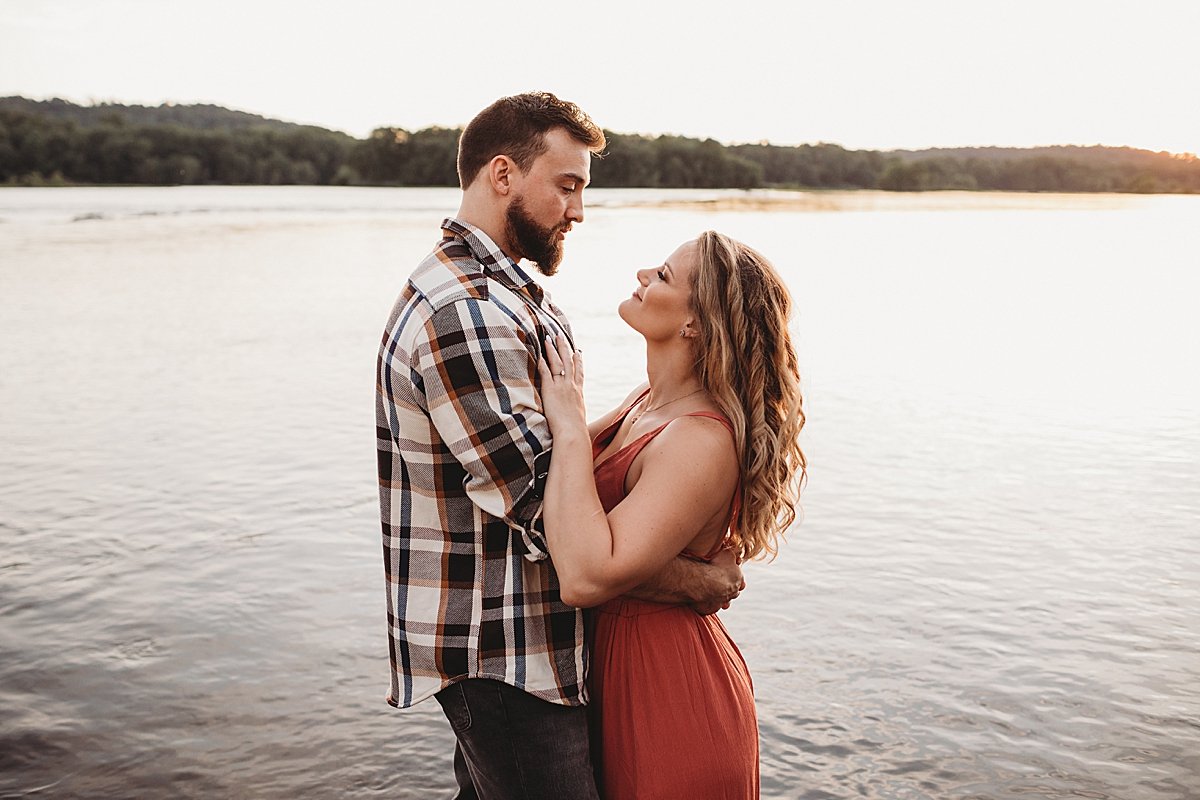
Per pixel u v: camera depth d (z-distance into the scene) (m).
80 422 8.19
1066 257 27.39
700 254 2.39
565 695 2.32
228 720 3.73
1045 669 4.14
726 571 2.39
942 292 18.77
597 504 2.21
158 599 4.77
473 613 2.28
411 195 71.12
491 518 2.28
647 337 2.45
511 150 2.34
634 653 2.34
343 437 7.78
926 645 4.35
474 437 2.21
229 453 7.30
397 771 3.45
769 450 2.35
